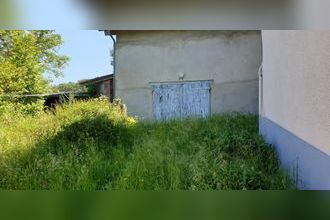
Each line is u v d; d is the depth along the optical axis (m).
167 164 4.12
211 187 3.18
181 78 10.44
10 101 11.30
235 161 4.05
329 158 2.67
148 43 10.50
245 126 7.48
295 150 3.79
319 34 2.90
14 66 11.82
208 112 10.37
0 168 4.18
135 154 4.88
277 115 4.81
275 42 4.92
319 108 2.93
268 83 5.60
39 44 13.90
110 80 13.38
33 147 5.21
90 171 4.15
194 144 5.24
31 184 3.75
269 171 4.08
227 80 10.32
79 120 6.55
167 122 8.61
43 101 12.74
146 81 10.54
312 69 3.12
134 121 8.56
